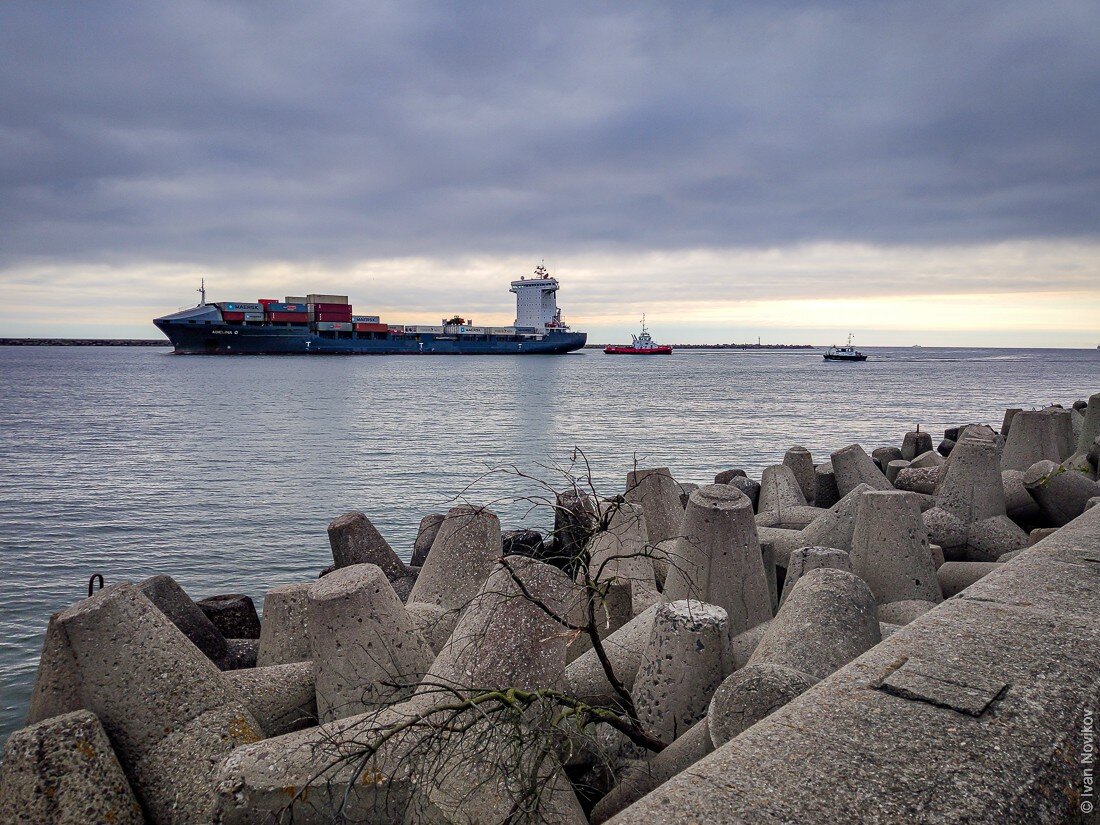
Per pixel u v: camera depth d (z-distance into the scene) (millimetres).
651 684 4680
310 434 41156
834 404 62906
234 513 21328
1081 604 3191
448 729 3326
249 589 14820
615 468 29328
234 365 148375
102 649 4559
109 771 4082
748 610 6703
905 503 7652
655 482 9203
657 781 3924
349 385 89562
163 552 17281
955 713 2299
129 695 4523
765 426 45469
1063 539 4273
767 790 1946
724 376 120688
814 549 7293
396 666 5000
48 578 15320
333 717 5133
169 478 27125
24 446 35938
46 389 79438
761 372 138000
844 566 7094
